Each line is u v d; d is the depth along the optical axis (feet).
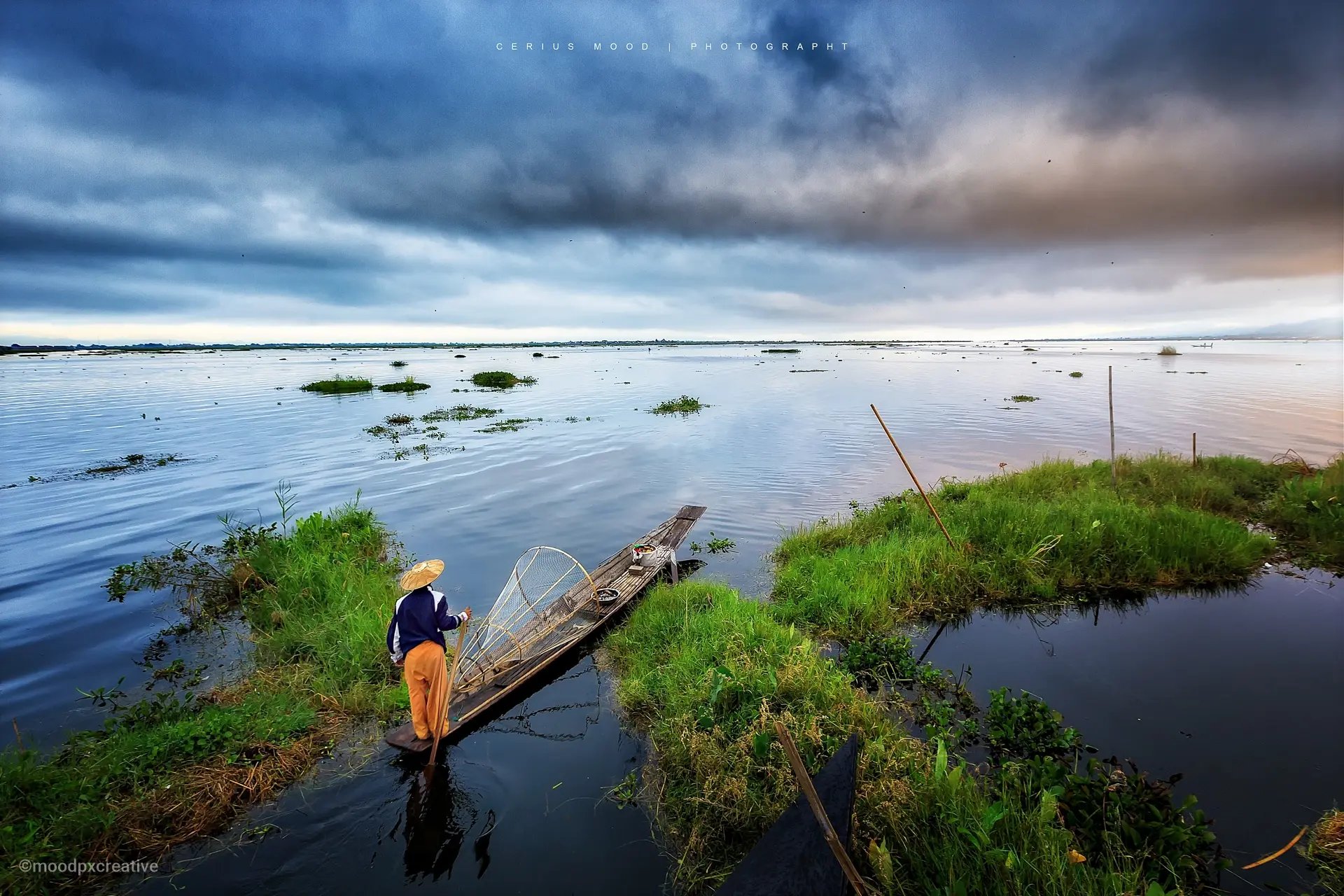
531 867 15.33
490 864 15.42
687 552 38.88
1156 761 18.43
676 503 50.26
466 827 16.70
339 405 118.93
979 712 21.22
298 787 18.20
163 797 16.94
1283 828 15.66
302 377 206.49
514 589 29.01
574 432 85.81
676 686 21.99
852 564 32.81
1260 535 35.73
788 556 37.14
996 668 24.23
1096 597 30.40
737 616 25.90
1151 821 14.93
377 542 40.01
